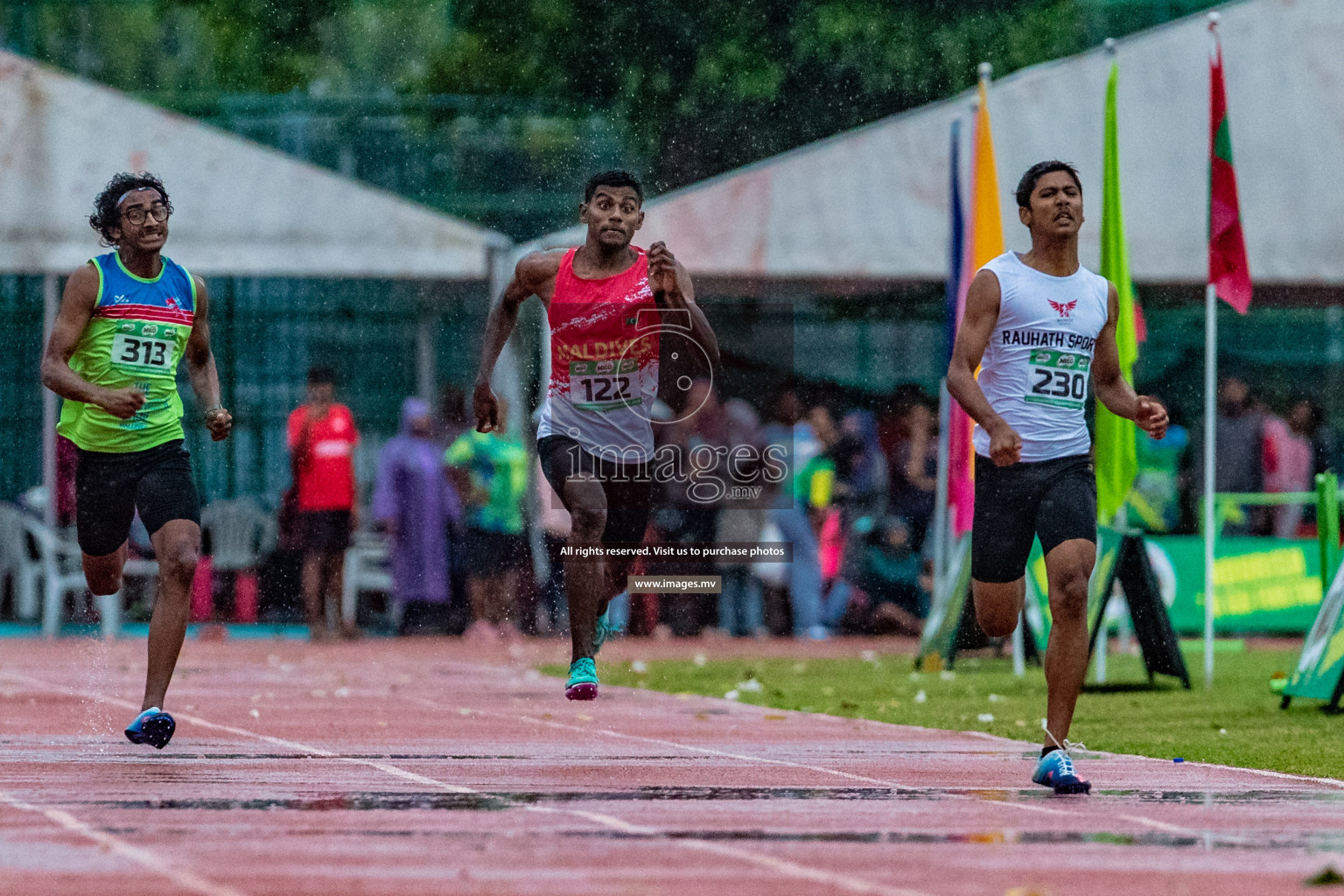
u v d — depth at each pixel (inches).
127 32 3779.5
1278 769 838.5
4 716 1080.8
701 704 1251.2
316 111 2908.5
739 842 566.9
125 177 895.1
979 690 1390.3
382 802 663.1
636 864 518.6
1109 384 820.6
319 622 2103.8
